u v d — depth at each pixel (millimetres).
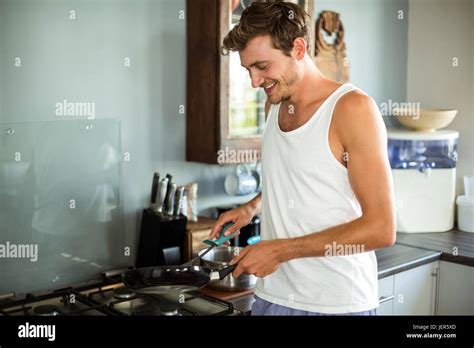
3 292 2066
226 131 2381
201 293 2100
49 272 2158
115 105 2295
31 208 2098
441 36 3266
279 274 1746
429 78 3334
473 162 3188
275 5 1608
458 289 2629
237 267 1629
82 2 2174
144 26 2348
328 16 2949
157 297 2051
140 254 2348
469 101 3178
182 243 2320
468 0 3145
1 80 2012
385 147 1593
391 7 3318
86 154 2217
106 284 2178
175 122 2482
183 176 2533
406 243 2795
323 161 1622
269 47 1597
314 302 1683
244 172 2666
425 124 3006
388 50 3336
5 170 2033
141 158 2391
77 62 2182
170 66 2439
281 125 1746
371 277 1729
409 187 2953
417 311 2609
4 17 2000
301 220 1675
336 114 1607
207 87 2400
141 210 2408
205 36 2385
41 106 2107
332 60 2980
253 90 2463
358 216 1664
